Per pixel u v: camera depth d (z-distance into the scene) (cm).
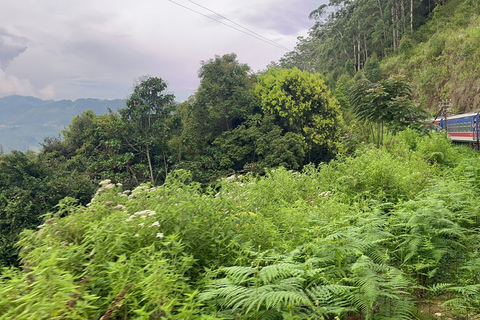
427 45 4572
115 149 2234
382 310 273
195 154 2383
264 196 502
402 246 384
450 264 379
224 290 229
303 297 215
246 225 367
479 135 1900
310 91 2616
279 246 350
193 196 387
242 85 2831
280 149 2225
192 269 308
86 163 2467
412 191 647
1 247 1451
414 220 392
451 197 477
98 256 256
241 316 234
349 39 6688
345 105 3406
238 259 295
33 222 1659
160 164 2344
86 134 2814
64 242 279
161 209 343
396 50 5528
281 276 271
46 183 1905
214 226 342
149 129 2280
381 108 1073
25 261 261
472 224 461
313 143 2634
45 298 187
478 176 784
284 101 2603
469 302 296
